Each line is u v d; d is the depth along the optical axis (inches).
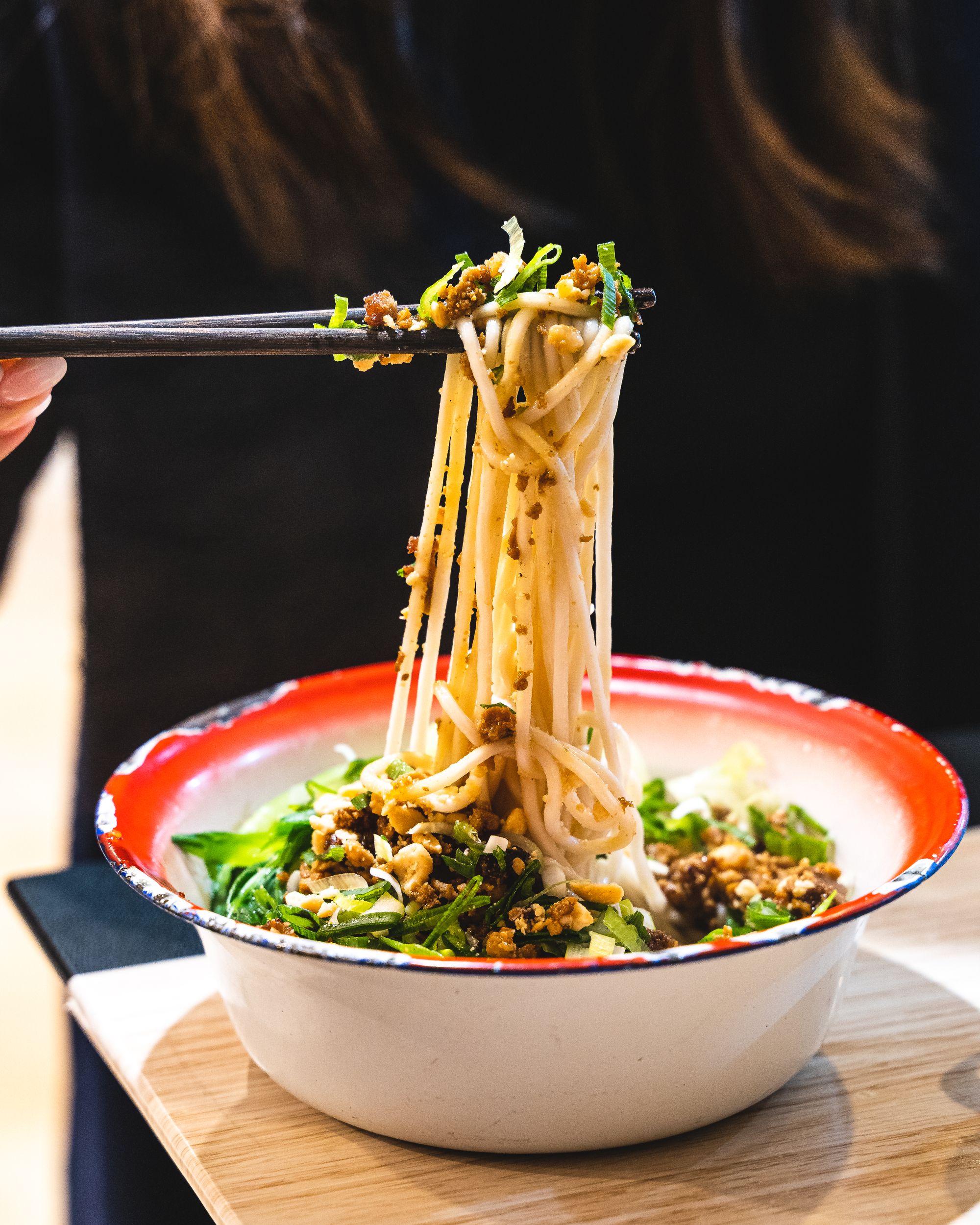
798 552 84.1
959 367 87.0
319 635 74.0
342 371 71.6
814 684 87.1
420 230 72.5
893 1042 38.2
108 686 71.4
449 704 37.8
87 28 66.1
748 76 67.9
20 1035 109.4
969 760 59.2
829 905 39.2
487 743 37.6
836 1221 30.3
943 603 92.0
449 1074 31.1
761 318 78.1
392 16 64.2
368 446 72.8
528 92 74.2
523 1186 32.1
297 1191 32.0
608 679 40.4
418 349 34.8
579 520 36.7
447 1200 31.6
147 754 41.7
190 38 61.2
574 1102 31.3
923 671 94.3
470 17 72.5
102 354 31.8
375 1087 32.2
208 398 70.2
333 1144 34.1
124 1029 40.0
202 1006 41.4
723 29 64.7
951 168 86.4
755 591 83.8
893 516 84.3
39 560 205.6
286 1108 35.9
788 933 29.0
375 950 30.4
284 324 36.8
